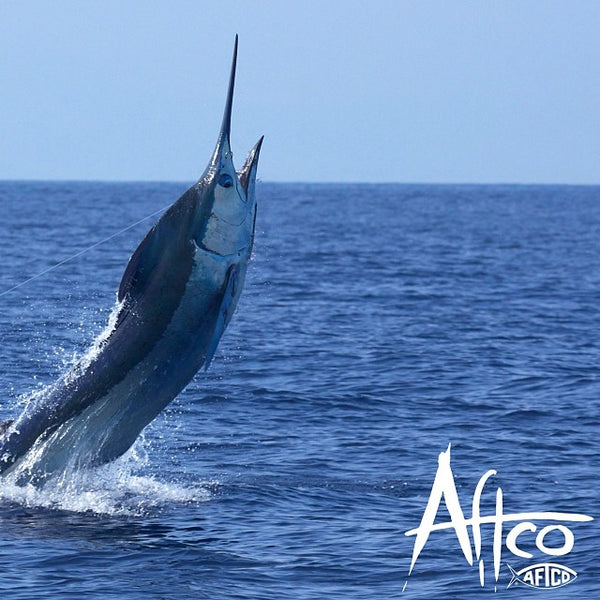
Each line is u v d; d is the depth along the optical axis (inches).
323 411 3686.0
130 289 2466.8
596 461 3056.1
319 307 6491.1
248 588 2102.6
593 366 4606.3
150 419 2571.4
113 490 2731.3
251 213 2402.8
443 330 5625.0
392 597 2068.2
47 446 2613.2
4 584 2102.6
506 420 3575.3
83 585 2101.4
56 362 4483.3
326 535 2413.9
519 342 5265.8
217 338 2381.9
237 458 3088.1
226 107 2345.0
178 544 2345.0
